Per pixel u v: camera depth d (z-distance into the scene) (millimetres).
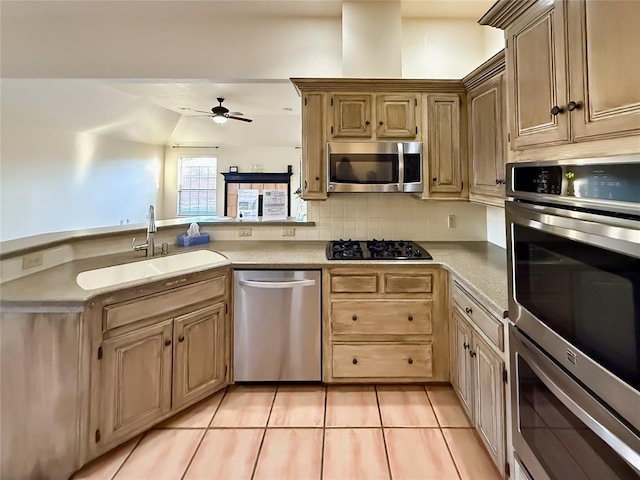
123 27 3029
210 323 2309
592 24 1017
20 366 1653
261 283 2410
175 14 2959
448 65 3105
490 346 1680
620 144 931
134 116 6621
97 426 1752
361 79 2629
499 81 2188
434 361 2432
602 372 936
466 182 2711
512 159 1500
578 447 1049
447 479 1686
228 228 3127
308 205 3092
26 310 1638
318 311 2443
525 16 1381
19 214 4941
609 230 896
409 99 2701
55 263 2176
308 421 2115
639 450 826
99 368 1750
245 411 2215
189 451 1877
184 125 8031
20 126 4906
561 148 1177
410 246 2820
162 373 2029
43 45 3016
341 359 2449
